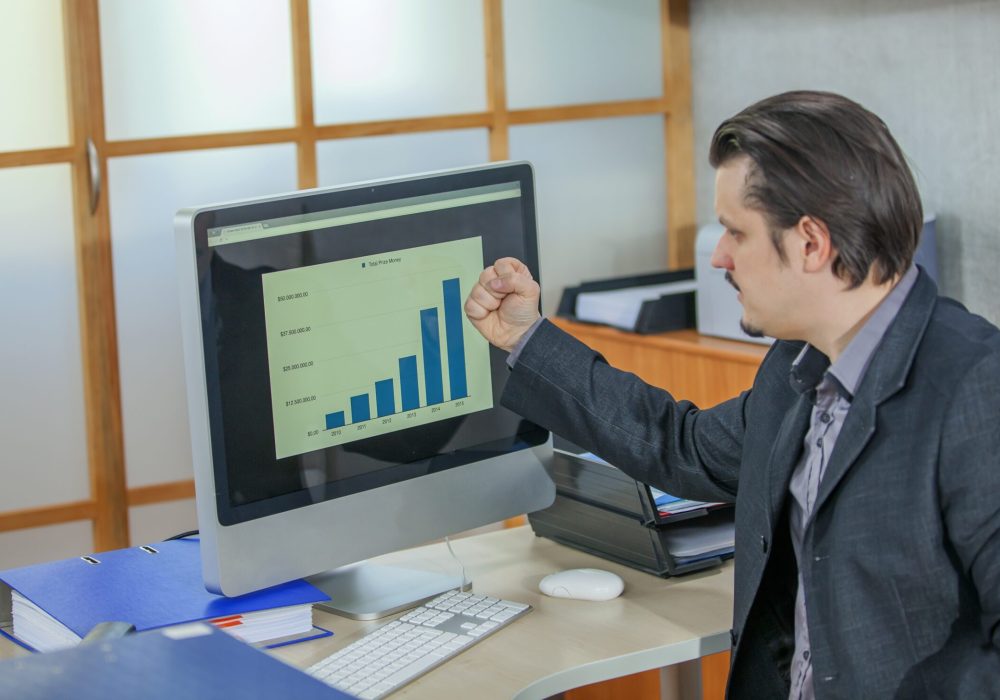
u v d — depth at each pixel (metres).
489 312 1.63
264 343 1.48
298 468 1.52
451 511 1.66
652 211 3.61
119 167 2.95
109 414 2.99
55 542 2.98
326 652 1.44
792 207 1.22
